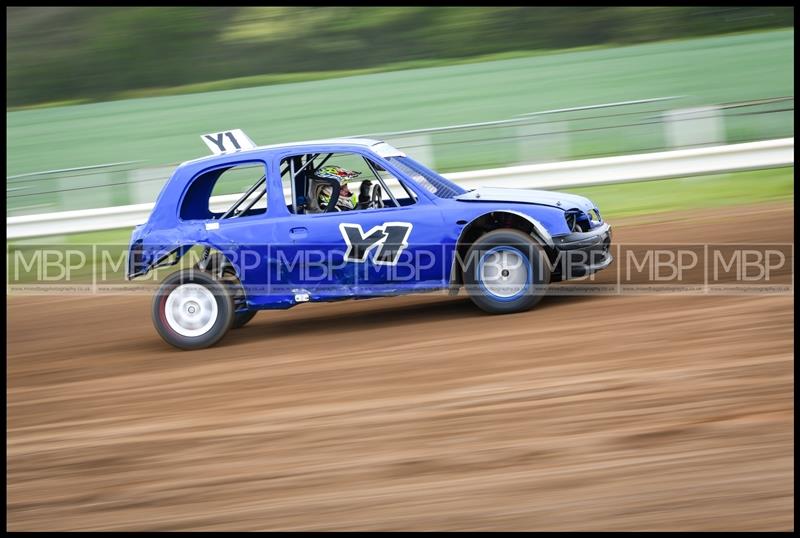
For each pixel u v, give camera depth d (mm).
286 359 11367
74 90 86688
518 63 71938
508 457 7828
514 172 21281
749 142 22250
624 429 8102
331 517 7168
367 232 11883
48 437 9344
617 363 9695
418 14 83688
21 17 92688
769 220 16688
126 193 22875
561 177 21359
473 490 7363
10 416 10148
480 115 44969
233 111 60594
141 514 7488
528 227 12164
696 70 54219
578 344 10453
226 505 7508
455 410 8891
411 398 9328
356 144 12367
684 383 8953
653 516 6750
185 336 12297
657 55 65562
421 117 46594
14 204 22953
